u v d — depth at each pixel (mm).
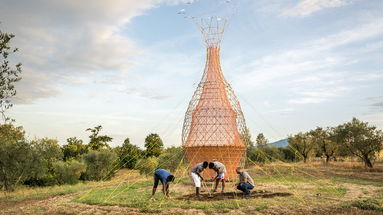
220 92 19375
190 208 9992
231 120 19109
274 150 40969
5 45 20703
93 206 10773
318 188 14602
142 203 10781
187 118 19281
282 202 10727
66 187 20172
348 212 9250
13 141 24000
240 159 19297
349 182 17609
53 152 26047
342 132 32250
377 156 31859
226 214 9156
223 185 13453
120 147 44750
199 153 18625
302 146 44969
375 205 9773
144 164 31547
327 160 42906
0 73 20828
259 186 15773
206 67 20266
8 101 21266
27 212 10148
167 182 12102
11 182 23641
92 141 53469
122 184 18766
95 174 34688
